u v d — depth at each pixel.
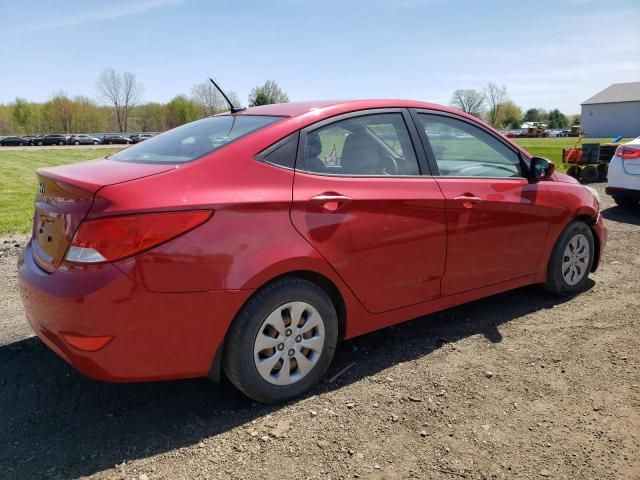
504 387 3.09
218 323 2.64
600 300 4.50
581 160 12.98
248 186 2.74
